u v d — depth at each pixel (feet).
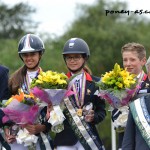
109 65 199.72
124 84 56.90
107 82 57.16
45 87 58.03
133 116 50.16
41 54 62.28
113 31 204.23
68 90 58.70
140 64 59.06
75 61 60.59
